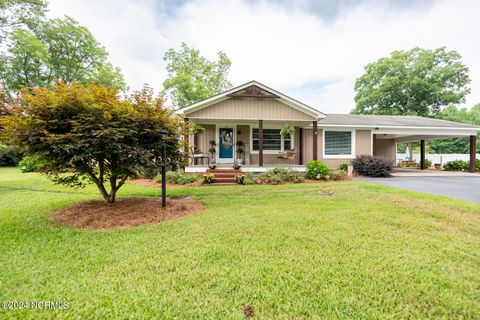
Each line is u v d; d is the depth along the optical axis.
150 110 5.23
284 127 11.69
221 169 10.66
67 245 3.27
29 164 12.36
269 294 2.13
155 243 3.34
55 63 21.38
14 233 3.73
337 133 13.41
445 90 25.67
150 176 5.67
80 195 7.06
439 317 1.87
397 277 2.41
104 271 2.54
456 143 33.12
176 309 1.94
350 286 2.26
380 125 13.28
